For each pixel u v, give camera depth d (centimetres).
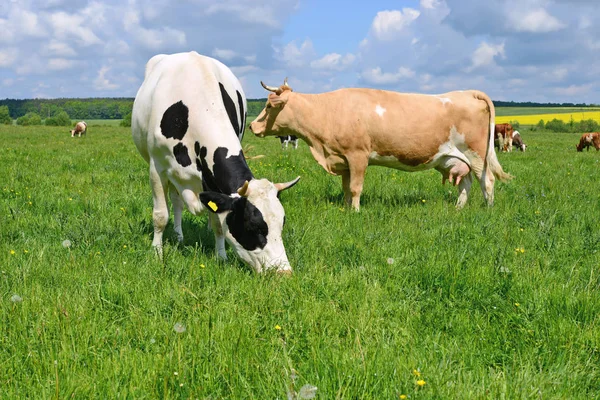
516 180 1109
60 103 13712
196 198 546
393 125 790
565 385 300
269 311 386
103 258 502
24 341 328
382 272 479
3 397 273
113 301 404
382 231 621
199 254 532
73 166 1251
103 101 13950
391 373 299
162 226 568
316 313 380
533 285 438
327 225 653
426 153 812
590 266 496
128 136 3447
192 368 299
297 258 498
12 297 371
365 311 386
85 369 301
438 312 398
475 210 754
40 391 279
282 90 805
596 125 7581
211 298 397
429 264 484
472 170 834
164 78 561
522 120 9962
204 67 558
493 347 351
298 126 810
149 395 281
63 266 469
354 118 789
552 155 2008
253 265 462
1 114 10094
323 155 823
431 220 686
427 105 801
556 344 350
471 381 298
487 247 558
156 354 313
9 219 659
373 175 1140
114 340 342
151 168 564
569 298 401
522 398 277
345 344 344
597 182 1090
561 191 934
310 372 304
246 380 298
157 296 409
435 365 313
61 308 365
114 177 1066
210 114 523
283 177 1088
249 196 451
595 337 350
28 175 1049
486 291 433
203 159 512
